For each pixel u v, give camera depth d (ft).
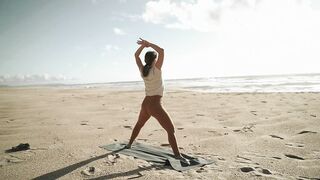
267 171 10.57
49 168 10.80
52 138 16.08
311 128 17.80
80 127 19.77
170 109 30.40
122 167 11.02
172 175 10.19
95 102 41.24
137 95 56.80
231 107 30.53
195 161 11.62
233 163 11.62
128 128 19.49
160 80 11.89
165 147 14.43
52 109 31.60
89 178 9.82
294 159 12.10
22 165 11.16
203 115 25.31
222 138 15.85
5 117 24.95
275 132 17.29
